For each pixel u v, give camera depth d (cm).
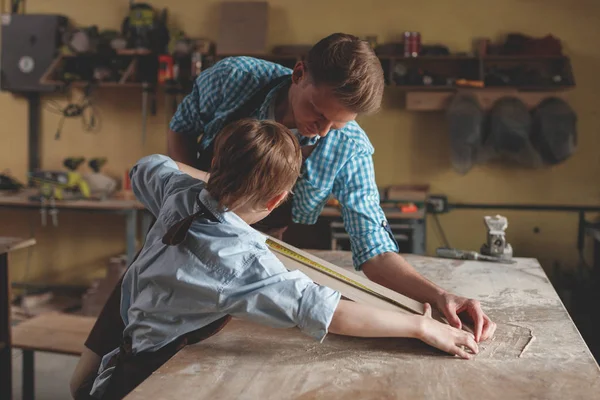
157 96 507
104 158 510
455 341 141
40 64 498
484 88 452
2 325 276
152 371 142
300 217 193
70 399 337
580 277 466
